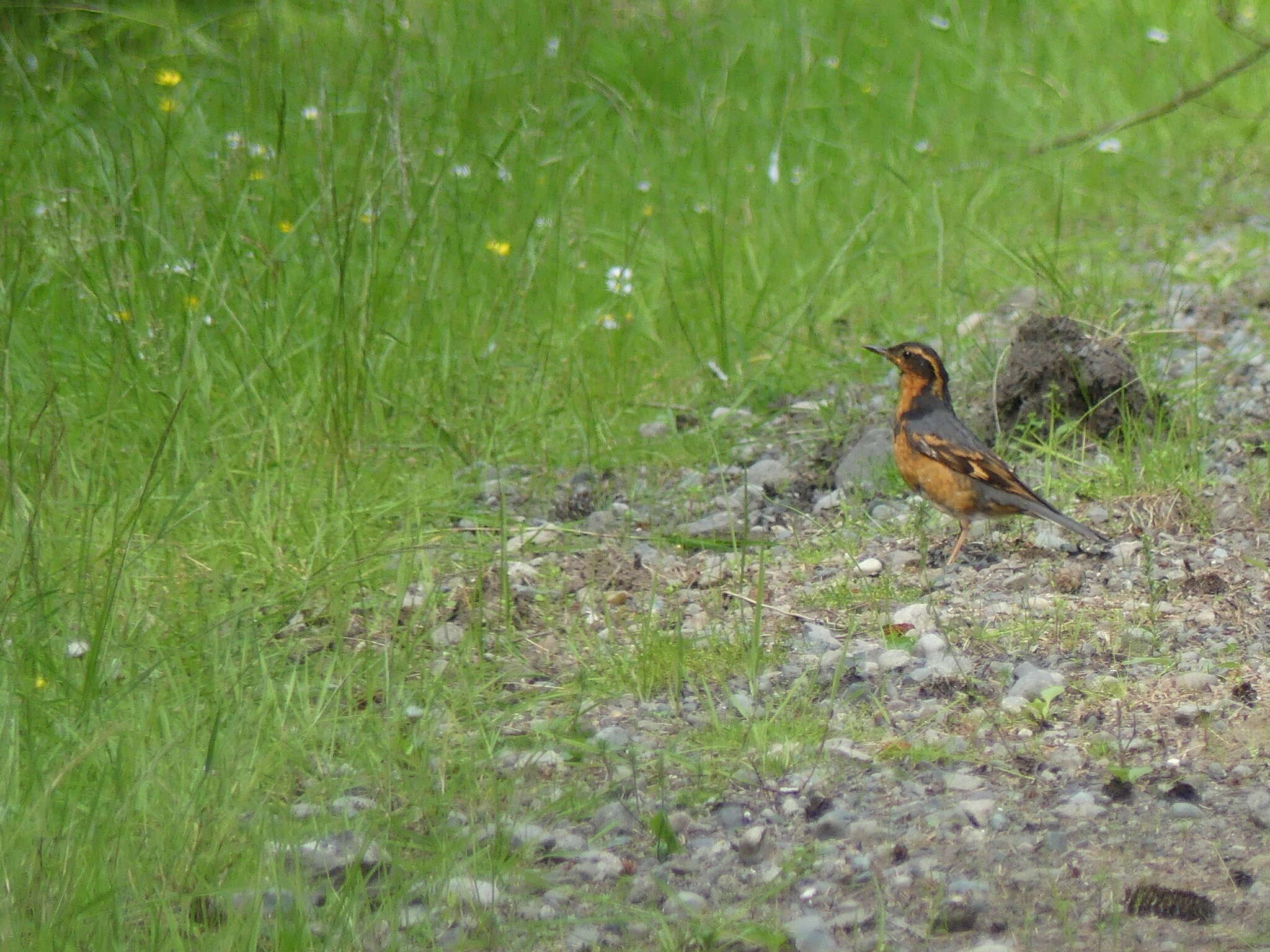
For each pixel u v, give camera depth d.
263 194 15.41
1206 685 8.97
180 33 17.73
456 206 15.53
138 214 14.16
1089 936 6.71
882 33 26.69
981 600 10.48
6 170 14.82
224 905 6.88
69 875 6.78
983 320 16.53
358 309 13.16
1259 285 17.42
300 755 8.23
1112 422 13.30
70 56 17.28
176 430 12.11
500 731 8.79
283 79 15.63
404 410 13.65
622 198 19.47
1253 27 26.28
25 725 8.04
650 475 13.51
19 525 9.96
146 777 7.54
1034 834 7.56
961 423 11.39
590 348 15.69
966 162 21.97
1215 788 7.92
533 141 18.34
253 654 9.30
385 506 11.80
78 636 9.16
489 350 14.59
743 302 17.06
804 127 22.48
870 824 7.67
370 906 7.04
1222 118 23.86
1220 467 12.66
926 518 12.14
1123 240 19.77
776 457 13.91
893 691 9.20
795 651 9.86
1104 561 11.09
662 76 24.03
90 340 13.45
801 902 7.11
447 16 19.98
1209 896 6.93
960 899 6.99
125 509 11.08
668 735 8.79
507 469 13.47
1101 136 20.20
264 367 13.32
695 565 11.49
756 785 8.18
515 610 10.51
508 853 7.47
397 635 9.99
